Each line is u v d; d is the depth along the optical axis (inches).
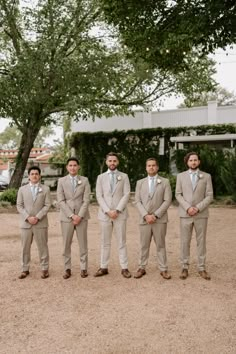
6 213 569.9
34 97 668.1
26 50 652.7
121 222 239.0
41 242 238.7
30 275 244.8
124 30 454.9
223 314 178.5
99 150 1008.9
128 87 770.8
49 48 643.5
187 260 237.5
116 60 699.4
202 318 174.4
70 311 185.6
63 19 676.7
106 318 176.4
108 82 689.0
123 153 984.3
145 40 438.0
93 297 203.8
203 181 235.9
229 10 382.3
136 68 726.5
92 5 675.4
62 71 646.5
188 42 402.3
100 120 1014.4
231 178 614.5
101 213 243.1
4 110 695.7
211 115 912.3
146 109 844.6
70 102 669.9
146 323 170.2
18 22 735.1
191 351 144.9
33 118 766.5
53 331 164.1
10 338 158.6
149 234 236.4
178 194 239.1
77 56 714.8
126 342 153.0
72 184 241.6
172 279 231.9
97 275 239.1
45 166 1139.3
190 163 237.3
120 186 241.6
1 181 1147.9
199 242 235.6
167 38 417.4
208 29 395.2
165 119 960.3
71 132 1047.0
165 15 426.3
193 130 916.0
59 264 270.2
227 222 452.4
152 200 235.8
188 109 938.7
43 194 241.0
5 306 193.5
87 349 147.9
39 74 649.0
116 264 267.9
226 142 871.1
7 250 316.8
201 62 739.4
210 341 152.6
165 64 477.7
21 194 242.1
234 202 621.0
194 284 221.9
